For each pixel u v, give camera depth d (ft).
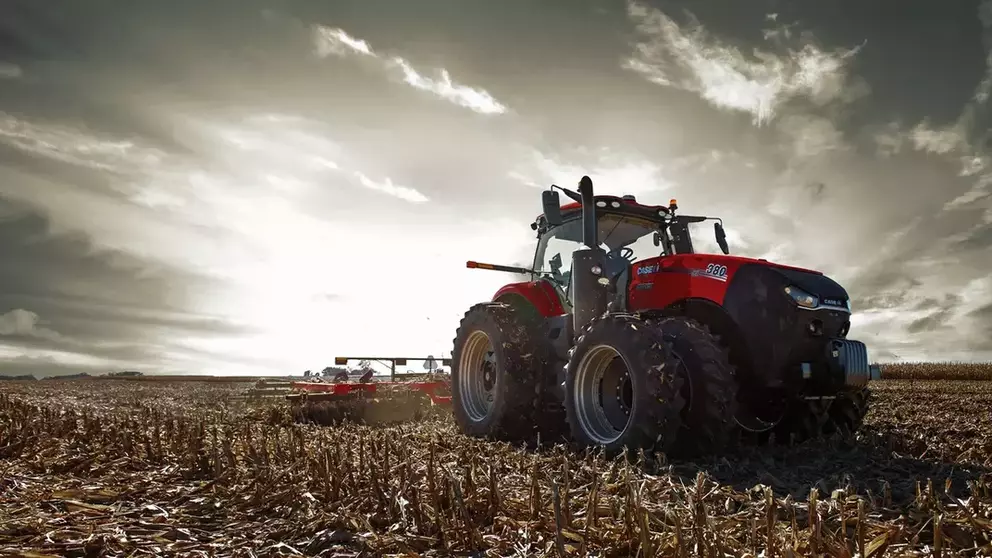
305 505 10.82
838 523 9.19
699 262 16.88
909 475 12.78
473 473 12.50
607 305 18.15
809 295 15.80
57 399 38.04
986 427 19.62
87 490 11.90
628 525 8.38
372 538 9.05
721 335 16.24
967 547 8.52
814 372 15.72
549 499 10.47
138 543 9.01
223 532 9.79
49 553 8.39
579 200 18.97
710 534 7.64
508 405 19.77
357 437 18.49
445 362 23.63
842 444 16.17
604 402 16.76
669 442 14.33
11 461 14.88
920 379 63.57
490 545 8.73
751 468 13.71
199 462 14.44
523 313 21.48
